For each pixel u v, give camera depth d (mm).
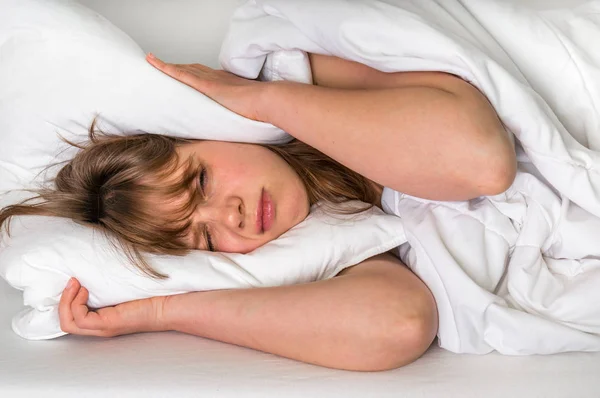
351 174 1205
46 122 1203
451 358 1018
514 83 990
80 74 1179
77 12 1195
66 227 1153
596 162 1000
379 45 1036
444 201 1067
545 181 1066
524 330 988
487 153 951
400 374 973
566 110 1091
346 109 1033
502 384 932
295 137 1126
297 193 1141
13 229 1177
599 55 1101
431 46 1002
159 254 1112
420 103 983
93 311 1121
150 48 1427
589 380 931
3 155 1234
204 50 1430
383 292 993
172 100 1173
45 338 1141
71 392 965
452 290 1021
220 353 1059
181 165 1142
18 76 1191
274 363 1019
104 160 1159
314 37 1109
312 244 1093
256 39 1154
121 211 1128
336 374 980
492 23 1098
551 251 1073
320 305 996
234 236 1114
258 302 1035
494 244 1062
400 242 1114
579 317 1011
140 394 953
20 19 1178
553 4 1249
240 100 1152
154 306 1104
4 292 1286
